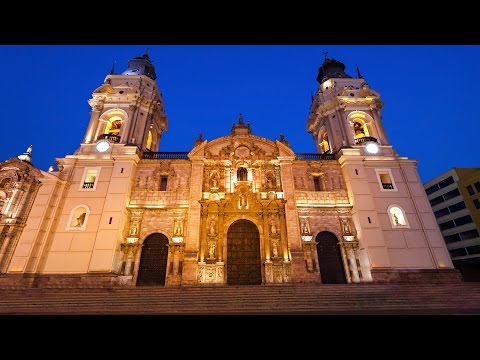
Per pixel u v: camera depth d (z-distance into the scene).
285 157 35.12
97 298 21.81
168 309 20.05
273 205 31.97
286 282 28.27
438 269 28.55
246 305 20.81
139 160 34.91
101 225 29.36
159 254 29.97
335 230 31.61
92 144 35.56
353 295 22.09
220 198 32.50
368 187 33.06
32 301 21.33
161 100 46.31
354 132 38.78
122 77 42.62
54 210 30.08
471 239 55.72
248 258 30.16
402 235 30.53
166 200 32.53
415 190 33.41
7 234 28.16
